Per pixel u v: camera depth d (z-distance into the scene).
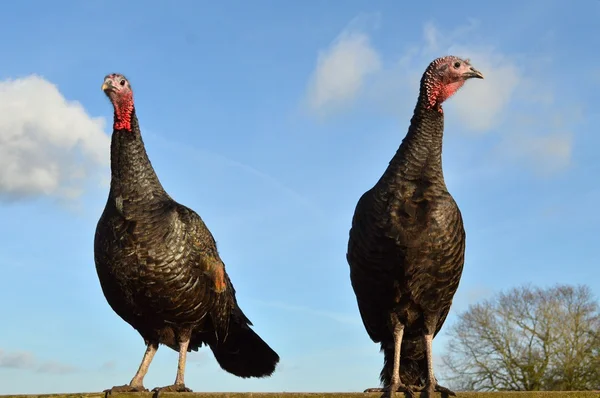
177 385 2.80
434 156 2.78
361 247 2.75
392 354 2.91
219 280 2.97
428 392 2.63
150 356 2.96
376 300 2.78
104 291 2.91
